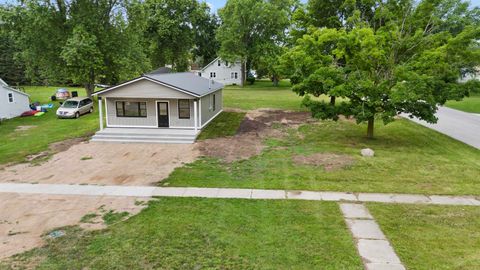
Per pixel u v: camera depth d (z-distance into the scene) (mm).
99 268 7324
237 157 15852
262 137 19875
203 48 68688
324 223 9227
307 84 17531
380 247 7977
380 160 14852
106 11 33312
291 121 24516
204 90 22844
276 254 7738
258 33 53688
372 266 7238
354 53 16438
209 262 7465
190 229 8977
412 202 10555
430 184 12047
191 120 21562
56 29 31172
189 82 24344
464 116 26375
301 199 10922
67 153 17141
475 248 7855
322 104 17922
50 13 30344
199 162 15195
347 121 24188
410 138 19203
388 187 11812
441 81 15844
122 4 33281
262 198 11047
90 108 30250
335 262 7406
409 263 7324
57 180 13062
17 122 26891
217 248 8023
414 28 17906
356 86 16156
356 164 14336
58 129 23406
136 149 17766
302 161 14945
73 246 8227
